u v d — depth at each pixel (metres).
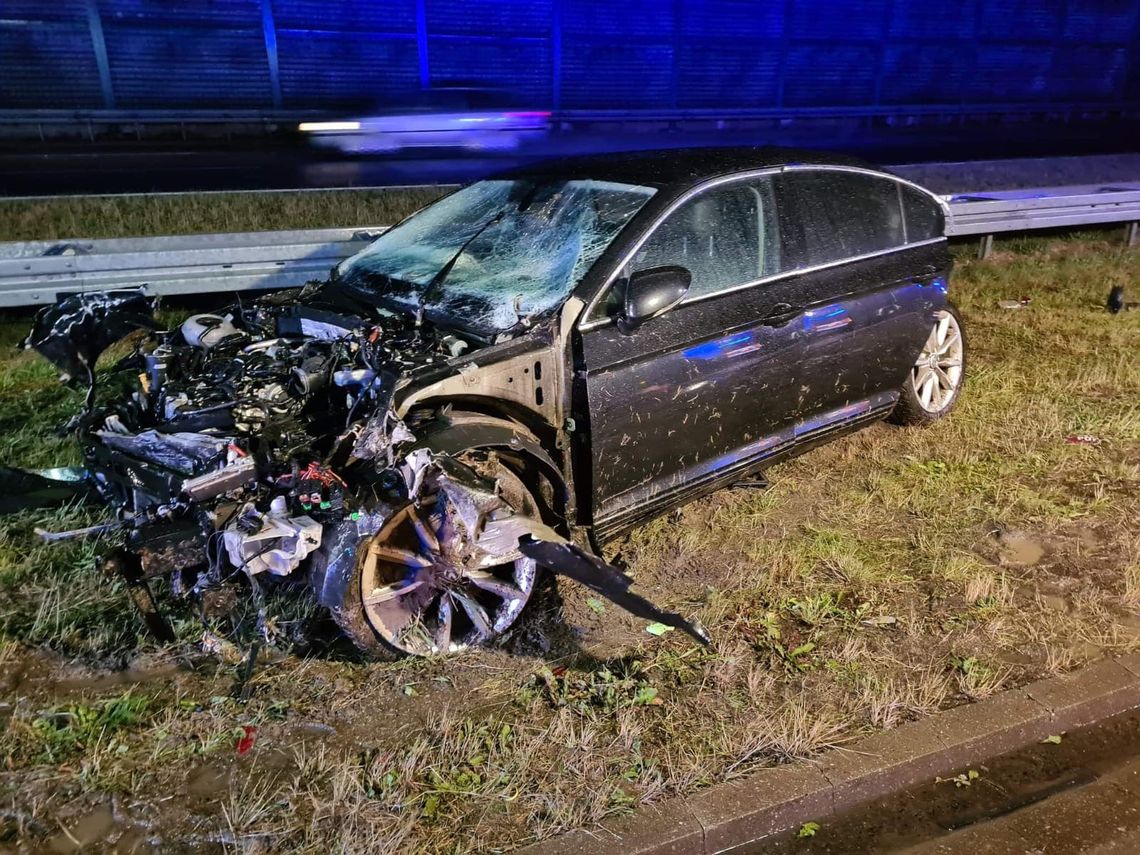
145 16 17.42
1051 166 11.50
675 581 3.69
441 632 3.16
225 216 8.48
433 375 3.09
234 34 18.25
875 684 3.03
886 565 3.81
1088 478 4.63
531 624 3.34
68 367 3.87
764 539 4.01
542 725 2.83
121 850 2.36
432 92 20.41
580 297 3.38
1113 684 3.09
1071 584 3.70
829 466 4.73
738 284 3.83
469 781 2.59
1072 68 26.36
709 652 3.21
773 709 2.92
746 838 2.53
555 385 3.35
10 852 2.35
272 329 3.95
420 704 2.92
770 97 23.59
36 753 2.66
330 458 2.99
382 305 3.84
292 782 2.58
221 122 17.05
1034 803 2.70
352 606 2.90
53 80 17.17
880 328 4.44
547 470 3.31
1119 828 2.60
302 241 6.96
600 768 2.64
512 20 20.47
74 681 2.98
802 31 23.23
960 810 2.67
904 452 4.88
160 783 2.58
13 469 4.30
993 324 7.22
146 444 3.18
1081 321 7.32
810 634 3.33
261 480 2.94
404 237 4.42
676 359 3.60
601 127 19.30
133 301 4.13
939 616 3.46
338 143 16.09
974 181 10.80
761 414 4.03
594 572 2.85
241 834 2.40
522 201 4.13
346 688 2.98
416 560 3.02
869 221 4.46
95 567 3.55
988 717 2.92
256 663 3.06
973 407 5.47
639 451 3.59
